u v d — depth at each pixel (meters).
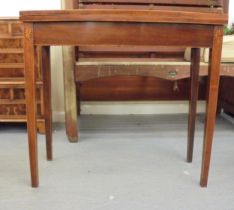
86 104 2.26
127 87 2.23
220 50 1.06
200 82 2.19
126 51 1.80
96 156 1.45
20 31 1.67
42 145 1.59
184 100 2.30
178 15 1.00
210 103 1.10
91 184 1.17
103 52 1.79
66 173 1.27
